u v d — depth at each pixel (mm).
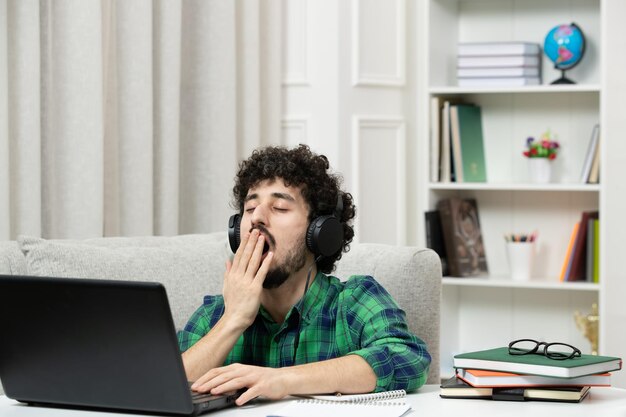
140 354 1439
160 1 3221
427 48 3814
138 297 1400
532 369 1572
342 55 3791
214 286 2238
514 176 4008
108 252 2129
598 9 3842
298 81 3844
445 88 3824
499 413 1497
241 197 1873
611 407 1544
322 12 3799
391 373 1671
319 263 1882
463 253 3891
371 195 3908
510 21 3996
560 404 1568
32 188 2752
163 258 2191
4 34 2672
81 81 2867
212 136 3459
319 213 1797
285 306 1823
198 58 3457
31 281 1470
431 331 2125
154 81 3240
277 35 3797
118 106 3082
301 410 1479
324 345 1806
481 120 4039
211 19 3451
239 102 3635
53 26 2854
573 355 1625
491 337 4098
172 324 1404
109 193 3074
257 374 1564
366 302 1813
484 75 3809
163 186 3244
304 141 3848
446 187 3832
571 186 3629
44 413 1519
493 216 4066
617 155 3576
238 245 1886
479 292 4109
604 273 3535
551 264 3965
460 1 4059
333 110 3791
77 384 1512
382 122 3939
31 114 2738
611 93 3535
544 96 3947
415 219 4133
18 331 1525
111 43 3062
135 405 1478
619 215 3598
